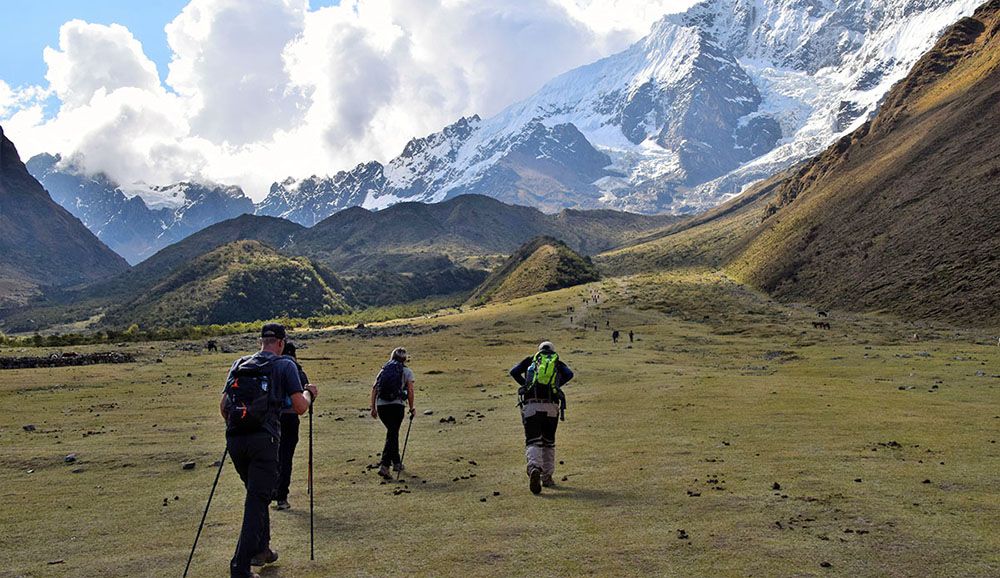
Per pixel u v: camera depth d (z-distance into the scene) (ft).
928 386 110.63
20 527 43.21
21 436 84.43
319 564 33.78
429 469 57.72
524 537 36.68
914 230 410.93
